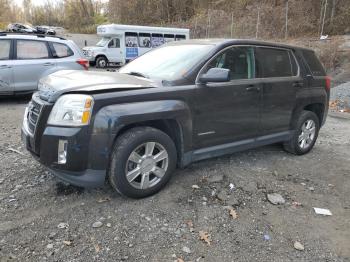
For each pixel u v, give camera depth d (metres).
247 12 33.88
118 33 22.19
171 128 4.04
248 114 4.64
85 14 67.62
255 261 2.97
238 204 3.89
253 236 3.32
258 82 4.71
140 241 3.14
